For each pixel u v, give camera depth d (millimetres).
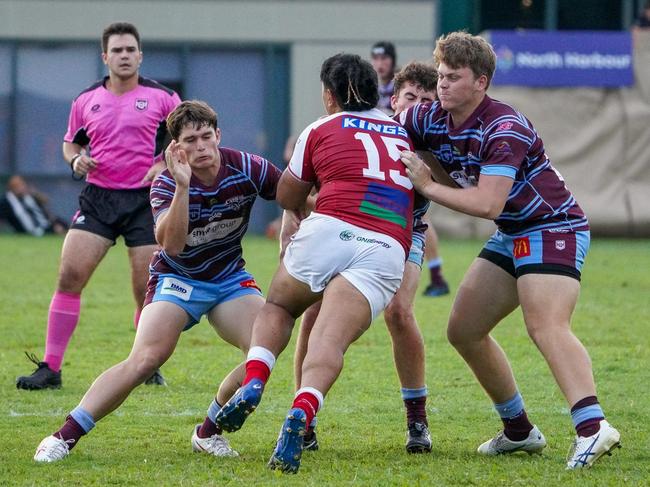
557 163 73500
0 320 39906
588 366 20422
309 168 20953
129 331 37656
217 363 32469
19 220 77375
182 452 22000
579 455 20172
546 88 73688
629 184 73812
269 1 80562
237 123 81438
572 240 21016
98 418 21219
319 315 20031
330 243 20078
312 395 19500
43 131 80375
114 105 29641
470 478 19781
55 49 80000
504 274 21672
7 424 24422
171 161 20281
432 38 81000
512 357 33188
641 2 82750
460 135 20984
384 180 20422
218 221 21281
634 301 44906
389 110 43125
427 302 44156
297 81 81000
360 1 80625
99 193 29406
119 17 80062
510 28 82438
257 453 21984
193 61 80875
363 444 23000
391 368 31531
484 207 20250
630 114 73625
